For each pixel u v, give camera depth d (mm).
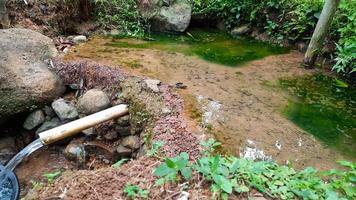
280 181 2598
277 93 4219
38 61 4273
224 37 6160
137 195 2422
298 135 3449
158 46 5406
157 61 4727
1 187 2678
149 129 3430
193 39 5953
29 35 4574
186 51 5281
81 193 2469
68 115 3924
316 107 4004
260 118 3654
